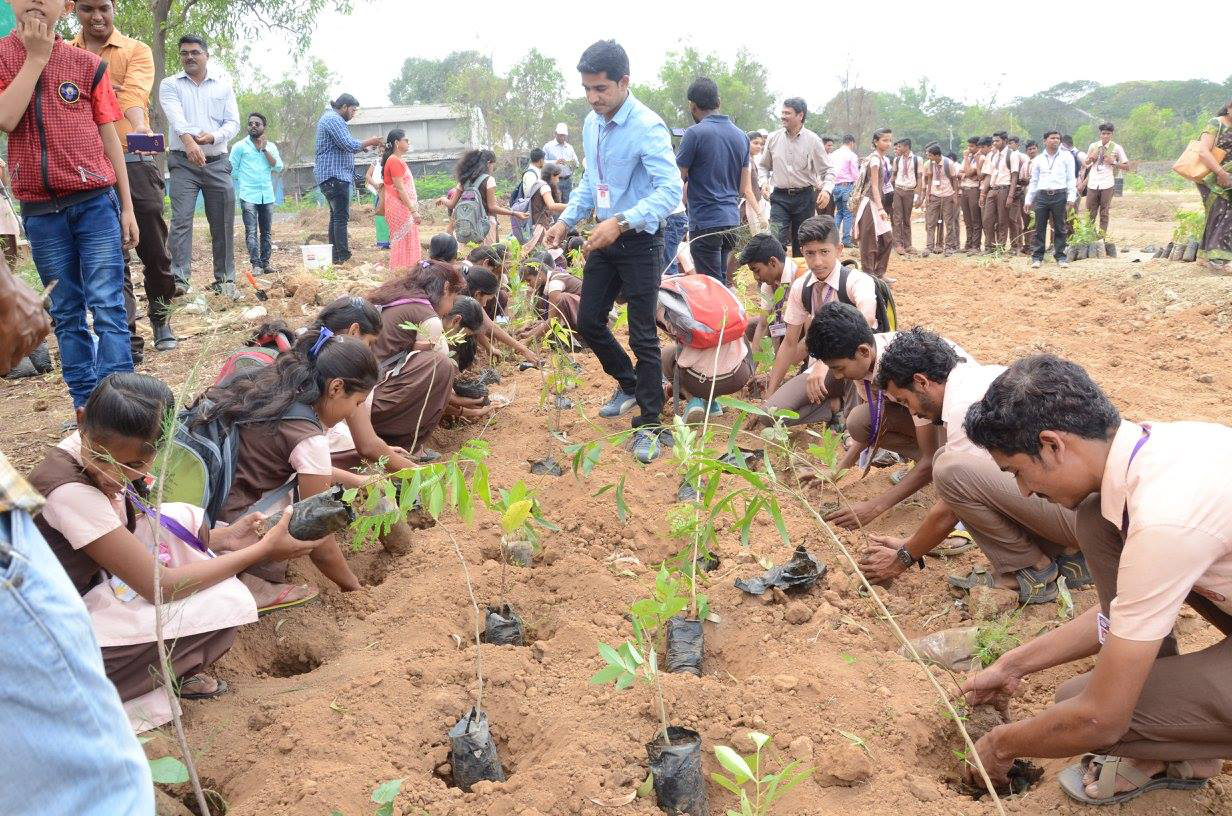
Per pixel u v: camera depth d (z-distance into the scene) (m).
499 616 3.61
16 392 7.02
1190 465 2.25
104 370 5.55
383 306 5.24
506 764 2.99
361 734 2.91
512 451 5.45
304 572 4.08
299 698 3.11
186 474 3.44
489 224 11.58
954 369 3.58
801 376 5.48
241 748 2.90
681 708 3.05
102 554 2.77
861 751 2.75
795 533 4.32
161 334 7.59
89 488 2.74
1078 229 13.60
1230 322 8.48
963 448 3.51
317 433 3.63
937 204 16.34
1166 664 2.51
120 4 18.41
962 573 3.95
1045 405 2.31
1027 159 15.08
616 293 5.52
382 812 2.50
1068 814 2.61
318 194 38.75
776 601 3.74
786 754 2.87
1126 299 10.16
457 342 5.62
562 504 4.70
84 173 5.21
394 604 3.79
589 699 3.09
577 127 53.06
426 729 2.98
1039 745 2.54
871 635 3.56
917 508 4.58
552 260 7.98
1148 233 17.83
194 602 3.00
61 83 5.09
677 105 52.00
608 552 4.28
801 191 10.38
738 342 5.51
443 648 3.43
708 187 7.50
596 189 5.35
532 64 46.50
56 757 1.32
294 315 8.60
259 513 3.42
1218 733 2.47
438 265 5.59
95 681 1.39
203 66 9.16
